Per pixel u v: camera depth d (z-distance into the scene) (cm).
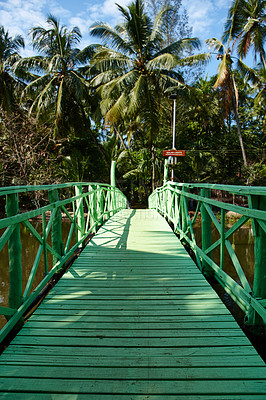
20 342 203
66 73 1559
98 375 170
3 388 161
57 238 347
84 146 1986
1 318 532
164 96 1582
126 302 267
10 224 209
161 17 1476
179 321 232
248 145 2114
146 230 626
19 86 1670
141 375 170
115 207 970
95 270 358
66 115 1641
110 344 201
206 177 2119
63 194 1845
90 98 1667
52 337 209
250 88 2150
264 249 216
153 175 1850
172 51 1461
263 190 186
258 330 216
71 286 306
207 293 287
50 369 175
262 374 171
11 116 1340
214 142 2133
